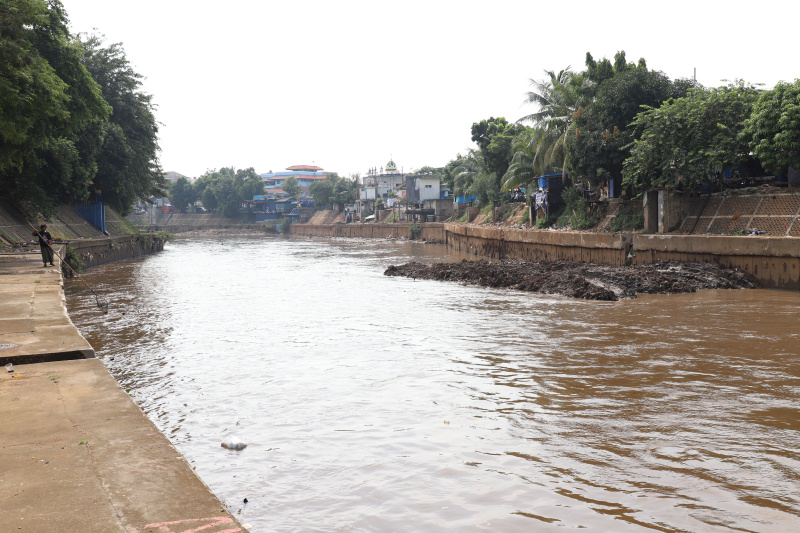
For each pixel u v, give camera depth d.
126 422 4.90
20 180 34.00
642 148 26.83
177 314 18.05
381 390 9.43
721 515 5.17
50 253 19.66
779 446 6.75
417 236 78.31
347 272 33.94
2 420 4.91
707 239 23.19
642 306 17.73
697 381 9.57
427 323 15.89
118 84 49.44
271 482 6.01
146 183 55.94
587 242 30.06
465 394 9.11
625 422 7.67
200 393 9.37
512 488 5.77
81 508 3.42
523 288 22.89
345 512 5.34
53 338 8.09
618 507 5.35
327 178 122.94
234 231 126.31
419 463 6.44
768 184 25.17
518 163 45.97
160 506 3.47
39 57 20.67
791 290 20.19
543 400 8.71
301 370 10.84
